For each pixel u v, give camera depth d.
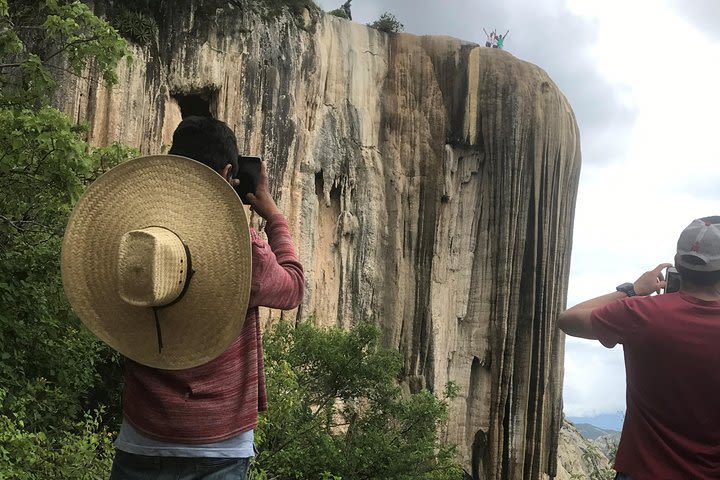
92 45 10.65
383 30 35.25
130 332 3.33
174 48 25.92
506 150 34.84
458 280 34.84
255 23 28.38
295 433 17.03
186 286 3.21
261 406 3.53
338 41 32.66
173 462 3.32
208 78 26.53
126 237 3.04
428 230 33.78
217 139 3.55
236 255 3.20
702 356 3.33
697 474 3.30
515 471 34.09
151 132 24.98
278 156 28.69
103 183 3.31
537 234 35.31
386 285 32.59
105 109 23.31
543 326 35.28
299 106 30.03
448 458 21.45
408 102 34.41
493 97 35.06
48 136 9.27
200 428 3.30
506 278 34.56
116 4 24.72
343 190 31.78
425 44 35.22
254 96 27.97
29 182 9.95
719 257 3.44
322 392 20.91
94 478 8.81
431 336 33.34
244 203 3.76
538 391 34.88
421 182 34.03
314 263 30.17
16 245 10.78
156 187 3.29
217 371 3.34
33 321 10.79
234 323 3.20
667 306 3.46
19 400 9.80
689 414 3.34
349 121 32.41
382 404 20.94
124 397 3.52
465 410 34.31
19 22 13.00
